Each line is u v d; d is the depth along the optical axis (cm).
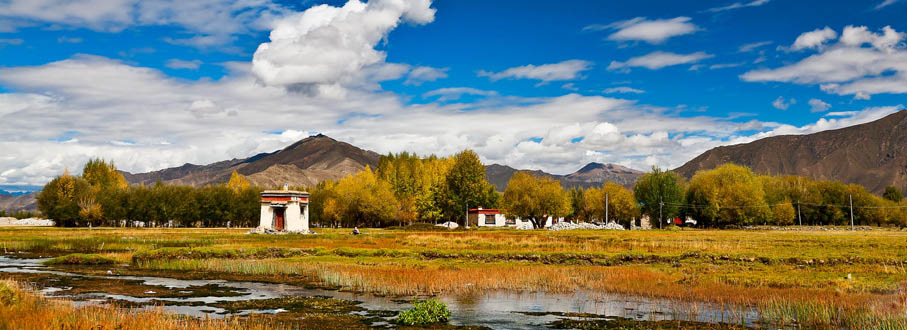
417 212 13462
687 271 4188
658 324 2483
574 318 2611
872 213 16262
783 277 3769
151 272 4288
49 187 12581
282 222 10519
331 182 18062
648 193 15275
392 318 2611
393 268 4316
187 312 2708
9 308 2339
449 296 3170
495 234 8950
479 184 13412
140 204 12812
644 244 6581
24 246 6384
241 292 3328
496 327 2455
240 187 15650
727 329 2375
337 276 3750
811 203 16200
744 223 14638
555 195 13162
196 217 13238
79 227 12350
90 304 2869
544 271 4050
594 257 5141
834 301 2853
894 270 4172
